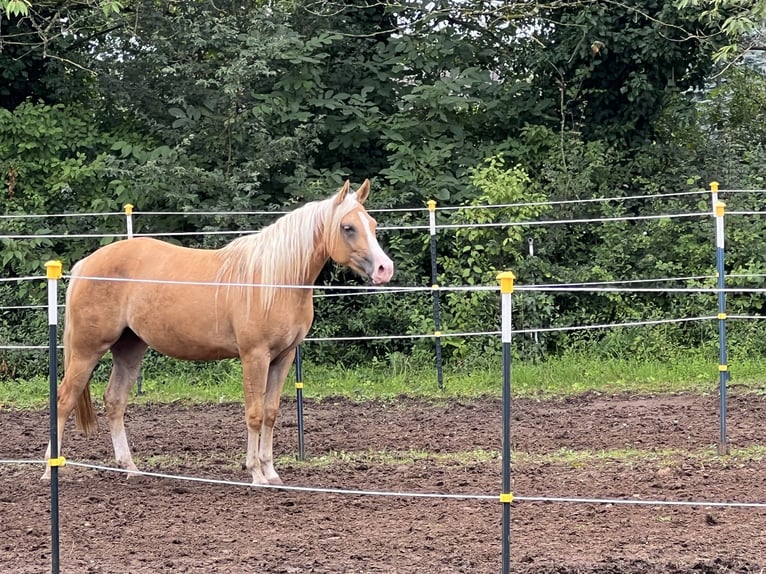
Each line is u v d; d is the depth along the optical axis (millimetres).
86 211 14562
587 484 7242
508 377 4637
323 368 13516
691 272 13992
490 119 15977
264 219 14227
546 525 6156
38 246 14133
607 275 13969
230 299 7227
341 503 6809
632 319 13891
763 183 14641
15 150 14711
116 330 7543
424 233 14273
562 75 15555
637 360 13125
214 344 7355
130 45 15695
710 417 9883
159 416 10734
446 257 14156
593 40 14953
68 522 6293
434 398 11609
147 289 7398
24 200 14531
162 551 5668
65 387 7574
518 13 15719
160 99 15539
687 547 5664
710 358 13094
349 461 8273
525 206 13672
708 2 13695
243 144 14680
